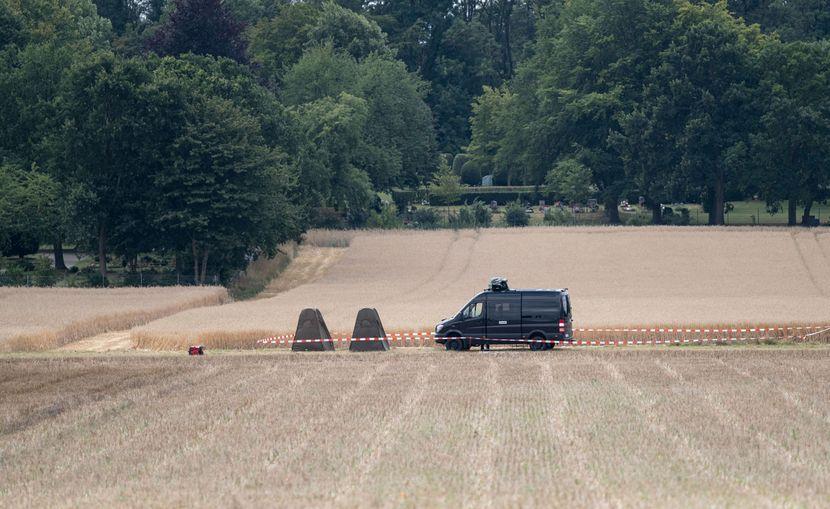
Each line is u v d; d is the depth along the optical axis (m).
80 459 56.22
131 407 71.56
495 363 91.81
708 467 51.03
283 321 124.88
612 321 119.81
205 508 45.38
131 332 118.75
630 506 43.66
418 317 131.25
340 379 82.69
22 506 46.97
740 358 94.19
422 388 77.00
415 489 47.31
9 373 90.69
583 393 73.69
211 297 172.62
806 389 74.75
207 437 60.50
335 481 49.41
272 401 72.31
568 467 51.00
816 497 45.62
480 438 58.09
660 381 79.44
